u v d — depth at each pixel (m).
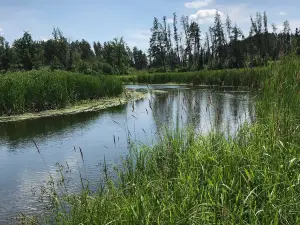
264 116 5.91
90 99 18.69
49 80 15.40
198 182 3.76
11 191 5.59
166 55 68.75
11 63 51.19
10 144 8.95
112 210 3.42
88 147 8.29
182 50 66.06
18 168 6.86
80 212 3.58
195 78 30.23
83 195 4.04
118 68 58.84
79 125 11.42
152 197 3.50
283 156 3.85
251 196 3.04
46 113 13.83
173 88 28.38
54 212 4.40
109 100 18.77
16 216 4.64
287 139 4.16
